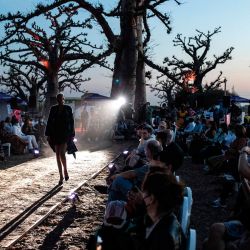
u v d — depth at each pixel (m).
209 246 4.63
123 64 33.94
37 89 45.56
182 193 3.21
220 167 11.91
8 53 33.31
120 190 6.11
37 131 23.36
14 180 12.28
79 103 40.97
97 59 33.47
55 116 11.54
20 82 52.25
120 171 7.25
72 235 7.18
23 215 8.38
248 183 5.13
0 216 8.28
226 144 14.47
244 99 36.72
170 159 5.12
